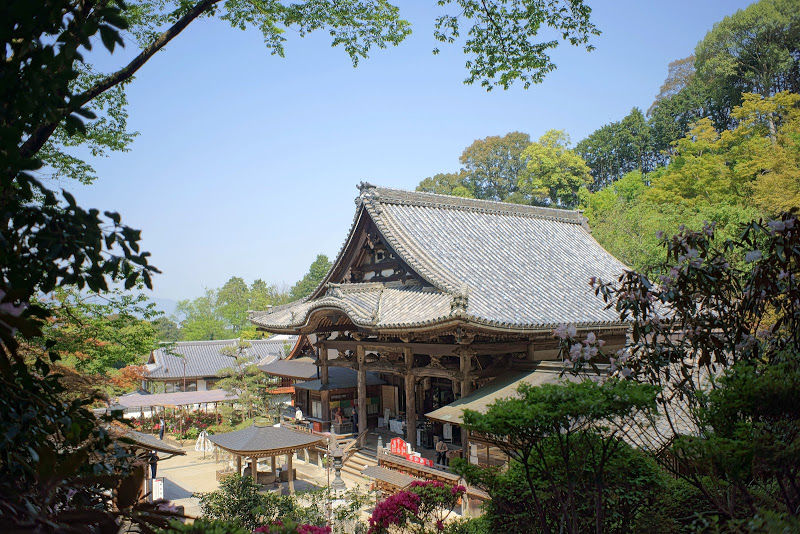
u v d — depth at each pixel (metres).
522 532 8.58
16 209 3.19
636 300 7.76
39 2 2.83
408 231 25.38
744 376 6.27
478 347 19.77
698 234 7.82
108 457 3.86
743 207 35.09
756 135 40.81
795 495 6.16
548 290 23.88
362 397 25.31
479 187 78.88
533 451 8.05
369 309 22.16
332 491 20.30
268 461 27.86
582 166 66.12
